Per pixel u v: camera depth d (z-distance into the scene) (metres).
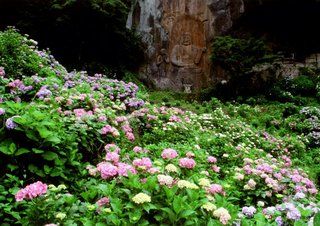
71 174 4.04
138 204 2.72
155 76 20.69
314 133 12.68
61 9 17.19
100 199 3.03
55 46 18.36
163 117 8.07
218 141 6.97
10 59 8.38
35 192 2.85
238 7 20.28
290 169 6.49
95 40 18.62
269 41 20.95
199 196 3.05
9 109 3.96
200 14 20.81
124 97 9.12
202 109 16.17
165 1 21.23
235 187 4.48
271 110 16.44
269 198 4.42
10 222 3.20
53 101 5.62
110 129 4.96
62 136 4.13
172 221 2.67
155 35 21.14
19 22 17.62
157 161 3.71
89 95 6.74
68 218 2.90
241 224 3.10
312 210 3.42
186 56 20.83
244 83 18.97
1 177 3.63
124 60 20.22
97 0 17.59
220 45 18.70
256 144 9.73
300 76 19.84
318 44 20.98
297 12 19.94
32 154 3.76
